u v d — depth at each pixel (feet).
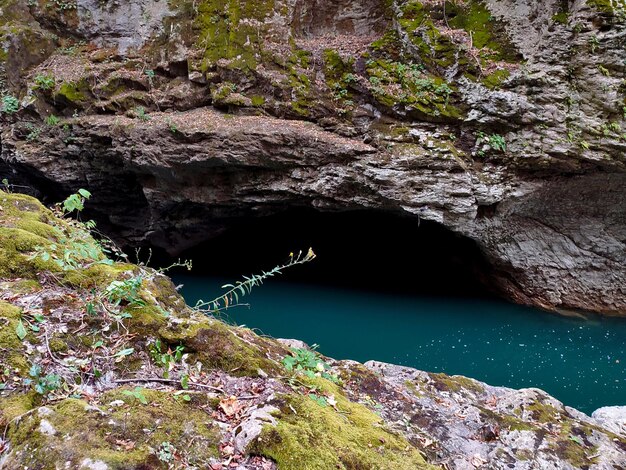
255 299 30.73
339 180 26.32
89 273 9.63
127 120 30.53
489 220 26.27
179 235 36.68
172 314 9.36
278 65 28.71
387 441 7.53
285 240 39.06
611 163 22.77
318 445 6.64
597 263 27.30
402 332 25.61
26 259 9.29
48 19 35.83
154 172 30.17
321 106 27.63
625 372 21.13
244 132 26.76
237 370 8.14
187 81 31.58
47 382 6.61
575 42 22.40
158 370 7.70
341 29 31.01
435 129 25.45
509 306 29.45
